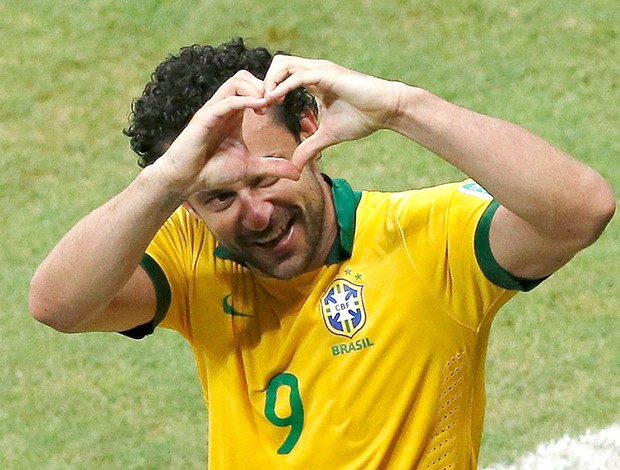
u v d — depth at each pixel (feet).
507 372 71.10
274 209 31.09
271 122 31.07
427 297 32.94
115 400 70.64
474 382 34.27
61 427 68.80
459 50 99.71
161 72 34.06
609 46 99.04
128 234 31.37
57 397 71.15
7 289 80.23
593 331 73.72
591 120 92.12
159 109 33.30
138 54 102.22
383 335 33.01
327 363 33.40
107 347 75.10
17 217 87.25
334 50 100.48
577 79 96.22
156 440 67.41
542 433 66.03
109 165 91.97
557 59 98.12
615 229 81.82
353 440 33.53
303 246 32.04
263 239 31.40
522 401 68.85
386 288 33.09
